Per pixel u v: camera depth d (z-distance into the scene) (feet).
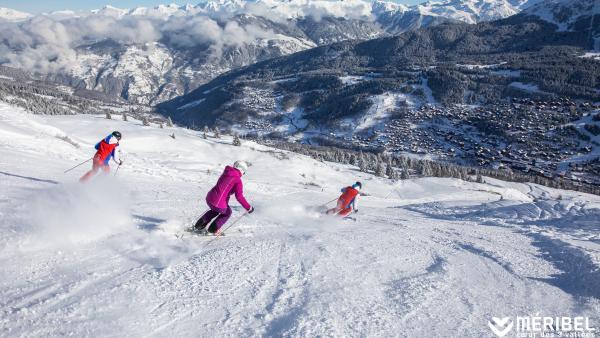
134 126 232.53
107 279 15.25
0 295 13.12
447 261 21.97
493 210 59.77
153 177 59.47
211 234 23.77
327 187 194.59
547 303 16.67
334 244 23.66
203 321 12.75
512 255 24.47
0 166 39.01
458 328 13.56
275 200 53.16
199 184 60.29
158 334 11.71
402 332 12.96
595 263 21.25
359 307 14.60
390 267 19.92
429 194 208.64
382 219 41.88
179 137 220.64
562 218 50.34
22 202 24.50
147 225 23.95
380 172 271.49
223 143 257.55
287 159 234.99
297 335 12.09
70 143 88.69
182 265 17.57
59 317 12.00
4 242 17.39
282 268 18.42
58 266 16.05
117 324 11.97
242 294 15.06
